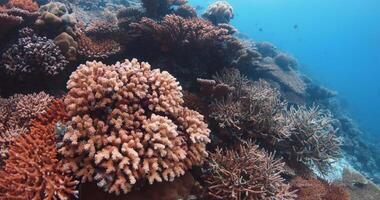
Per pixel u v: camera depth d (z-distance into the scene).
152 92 0.54
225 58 0.98
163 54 0.95
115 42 0.95
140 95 0.51
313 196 0.77
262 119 0.76
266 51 2.40
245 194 0.59
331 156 0.87
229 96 0.77
